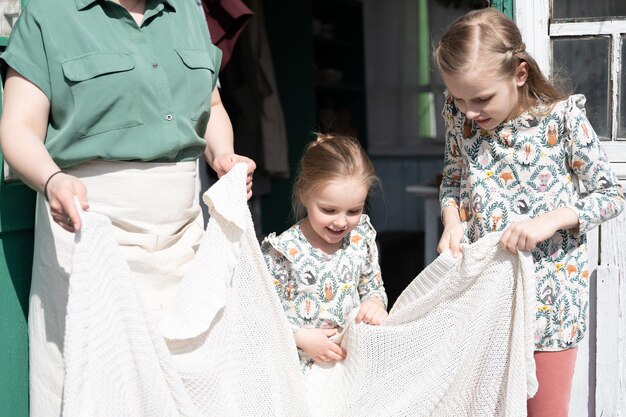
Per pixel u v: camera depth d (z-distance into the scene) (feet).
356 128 24.53
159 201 7.60
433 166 25.66
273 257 9.00
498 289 8.14
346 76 24.36
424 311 8.51
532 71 8.25
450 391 8.46
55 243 7.45
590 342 10.15
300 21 19.93
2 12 8.48
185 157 7.88
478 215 8.52
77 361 6.30
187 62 7.69
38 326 7.70
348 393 8.73
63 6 7.20
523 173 8.38
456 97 8.16
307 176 8.63
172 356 7.47
